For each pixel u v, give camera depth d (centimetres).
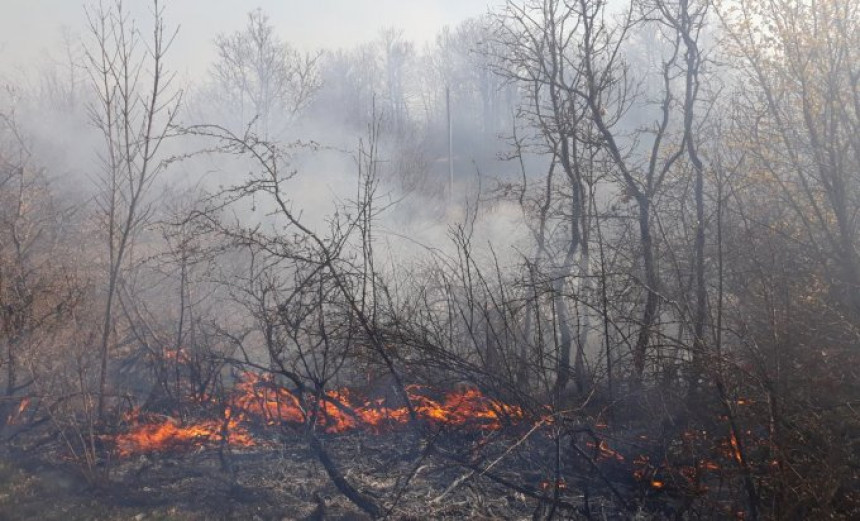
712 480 566
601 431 628
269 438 729
